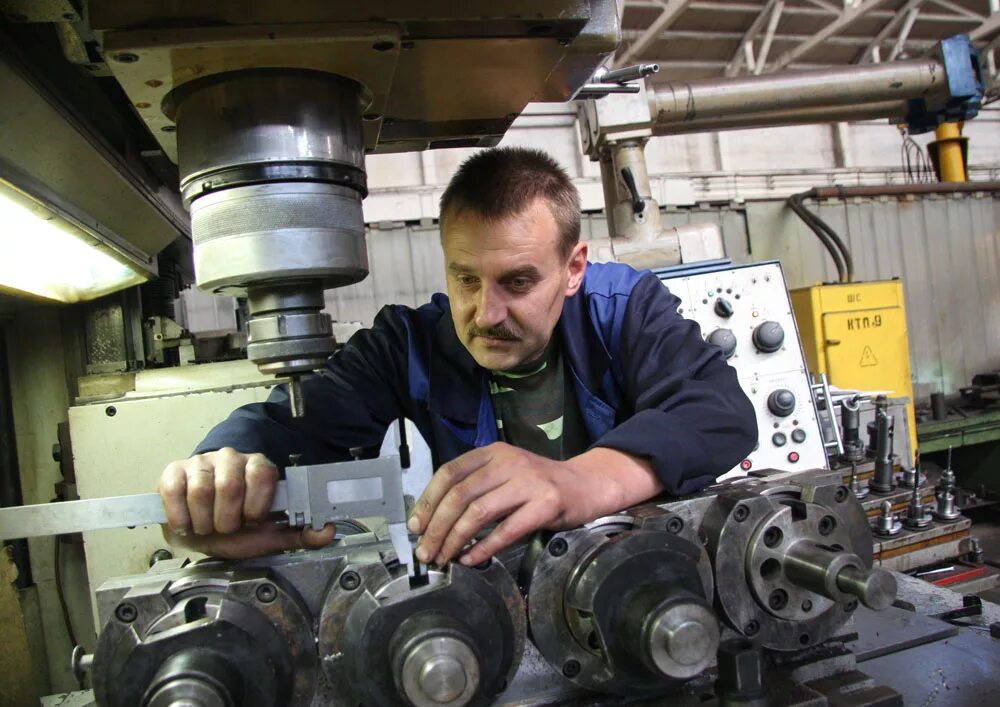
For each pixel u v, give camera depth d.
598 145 2.32
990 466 3.66
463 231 0.76
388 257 3.53
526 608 0.58
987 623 0.96
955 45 2.51
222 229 0.59
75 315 1.51
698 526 0.64
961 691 0.68
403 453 0.59
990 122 4.85
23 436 1.50
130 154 1.15
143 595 0.52
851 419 2.13
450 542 0.54
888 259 4.20
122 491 1.28
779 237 4.08
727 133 4.24
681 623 0.50
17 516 0.57
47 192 0.93
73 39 0.61
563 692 0.61
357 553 0.58
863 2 3.38
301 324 0.62
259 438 0.74
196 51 0.54
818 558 0.58
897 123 2.82
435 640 0.48
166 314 1.75
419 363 0.99
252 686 0.50
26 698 1.26
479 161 0.79
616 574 0.54
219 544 0.61
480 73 0.69
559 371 1.01
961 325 4.35
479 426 0.97
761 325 1.95
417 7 0.56
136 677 0.49
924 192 4.10
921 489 2.00
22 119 0.80
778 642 0.64
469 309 0.81
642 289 0.99
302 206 0.59
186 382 1.37
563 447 1.00
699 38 3.75
